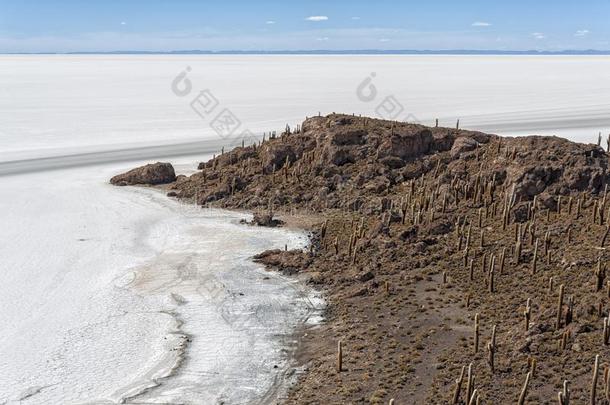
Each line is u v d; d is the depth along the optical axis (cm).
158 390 2688
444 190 4581
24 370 2853
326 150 5422
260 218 4812
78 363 2909
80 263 4122
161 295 3616
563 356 2602
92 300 3559
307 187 5272
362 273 3697
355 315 3272
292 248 4284
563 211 4059
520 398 2288
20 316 3375
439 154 5291
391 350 2867
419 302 3319
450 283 3478
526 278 3381
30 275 3922
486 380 2522
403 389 2556
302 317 3334
